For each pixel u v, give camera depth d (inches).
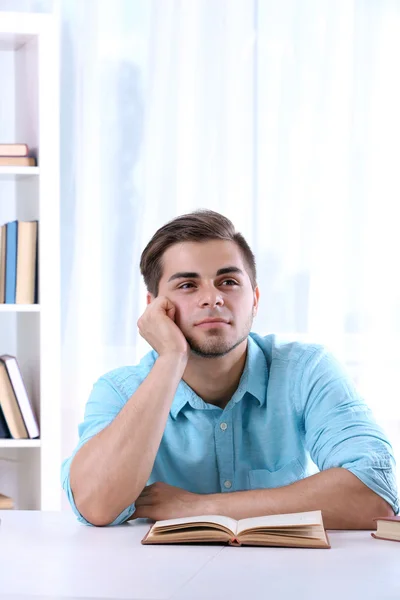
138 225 137.9
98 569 56.4
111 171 137.9
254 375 81.5
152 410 73.3
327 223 139.7
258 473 82.6
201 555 60.4
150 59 137.4
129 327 137.9
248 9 139.3
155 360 83.0
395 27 140.4
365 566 57.1
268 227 139.6
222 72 138.6
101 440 73.0
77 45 137.3
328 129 139.7
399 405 139.6
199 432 81.9
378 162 140.3
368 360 139.6
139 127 138.3
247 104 139.3
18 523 72.4
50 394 120.7
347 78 140.2
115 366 137.5
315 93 139.9
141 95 138.4
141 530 69.4
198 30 138.6
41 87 120.6
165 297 78.9
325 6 139.9
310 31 139.9
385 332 139.9
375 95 140.1
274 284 139.6
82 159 136.7
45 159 121.0
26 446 120.0
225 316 77.1
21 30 120.3
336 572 55.4
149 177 137.9
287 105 139.6
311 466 86.2
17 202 136.7
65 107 137.3
